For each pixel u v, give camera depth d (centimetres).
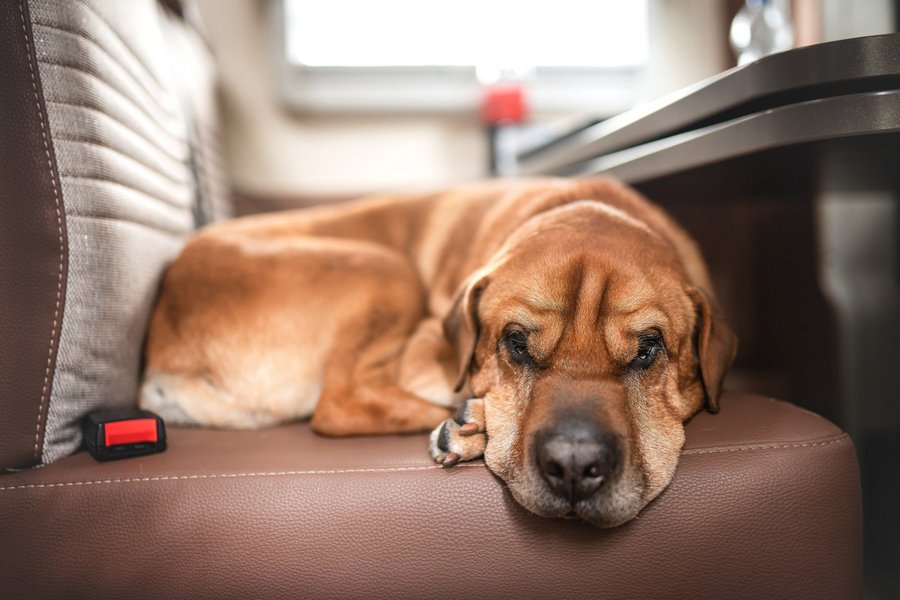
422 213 215
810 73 118
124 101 151
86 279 128
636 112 195
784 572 115
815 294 270
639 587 114
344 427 145
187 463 123
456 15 348
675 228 180
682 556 115
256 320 162
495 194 205
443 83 351
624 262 137
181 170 202
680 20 365
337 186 355
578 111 364
